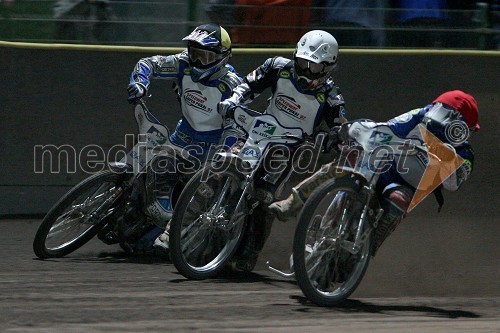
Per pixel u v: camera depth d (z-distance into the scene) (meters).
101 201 17.14
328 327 12.22
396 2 23.02
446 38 23.25
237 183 15.30
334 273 14.16
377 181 14.16
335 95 15.55
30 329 11.52
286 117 15.49
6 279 15.02
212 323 12.26
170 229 14.94
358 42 22.83
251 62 22.16
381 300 14.77
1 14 21.06
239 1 22.16
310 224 13.52
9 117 21.14
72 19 21.47
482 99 23.44
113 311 12.81
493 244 20.42
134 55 21.70
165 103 21.95
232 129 16.14
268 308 13.51
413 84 23.08
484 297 15.57
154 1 21.80
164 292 14.42
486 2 23.55
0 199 21.09
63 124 21.47
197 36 16.50
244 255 16.38
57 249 17.12
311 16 22.47
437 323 12.88
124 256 17.75
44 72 21.28
